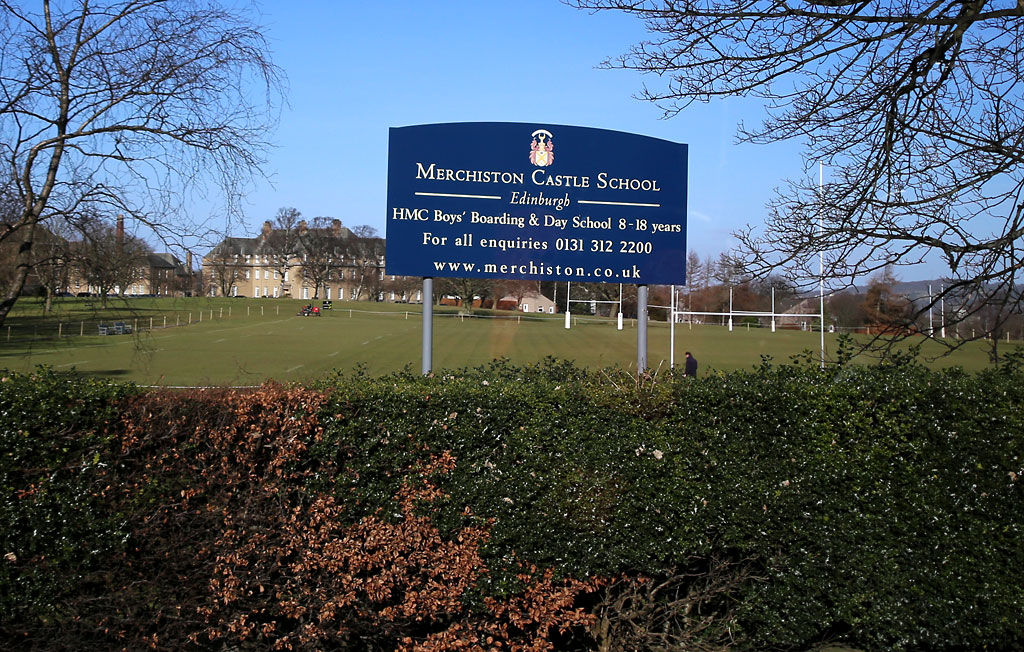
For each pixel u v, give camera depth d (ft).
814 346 142.72
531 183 25.84
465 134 25.63
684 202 26.63
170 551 17.71
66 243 30.58
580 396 19.06
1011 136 21.67
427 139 25.46
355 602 18.43
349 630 18.30
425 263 25.40
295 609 17.99
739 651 19.49
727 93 22.18
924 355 27.84
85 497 17.29
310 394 18.26
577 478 18.51
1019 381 19.16
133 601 17.63
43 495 17.06
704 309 205.05
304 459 18.13
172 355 136.98
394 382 19.95
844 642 20.25
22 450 16.99
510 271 25.72
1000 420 18.39
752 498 18.57
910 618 18.29
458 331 198.80
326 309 303.07
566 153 26.03
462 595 18.40
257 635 18.45
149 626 17.94
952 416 18.56
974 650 18.94
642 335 26.84
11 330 114.83
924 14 20.62
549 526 18.44
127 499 17.49
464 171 25.59
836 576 18.54
